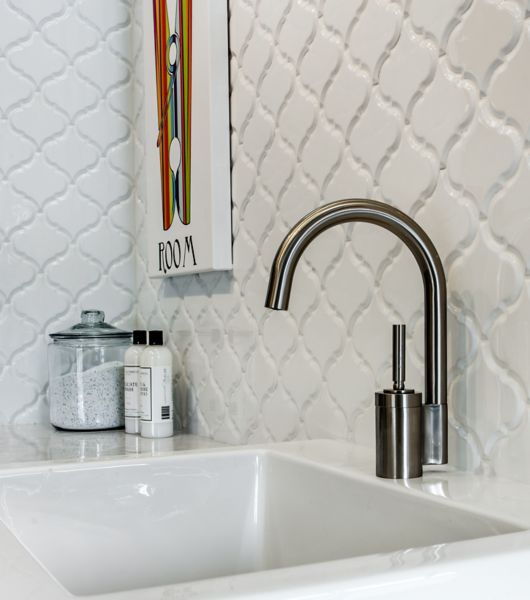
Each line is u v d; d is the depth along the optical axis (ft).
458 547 1.84
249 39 4.22
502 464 2.68
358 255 3.41
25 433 5.16
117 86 5.90
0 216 5.57
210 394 4.71
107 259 5.86
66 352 5.22
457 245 2.86
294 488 3.15
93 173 5.84
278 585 1.56
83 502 3.20
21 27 5.65
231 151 4.43
